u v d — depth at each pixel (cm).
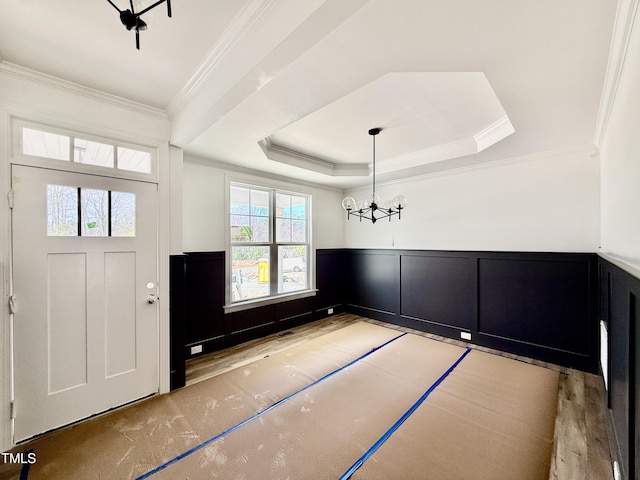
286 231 457
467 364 312
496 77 169
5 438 184
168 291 258
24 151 193
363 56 147
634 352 128
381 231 489
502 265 354
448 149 345
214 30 156
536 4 114
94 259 221
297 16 122
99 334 223
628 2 111
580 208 302
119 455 179
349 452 181
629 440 130
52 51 172
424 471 166
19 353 191
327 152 376
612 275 190
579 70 160
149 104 241
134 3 133
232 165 372
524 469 167
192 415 221
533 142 282
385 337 405
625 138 156
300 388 262
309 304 482
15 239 189
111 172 228
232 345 373
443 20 121
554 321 316
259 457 178
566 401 238
